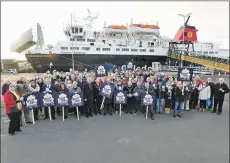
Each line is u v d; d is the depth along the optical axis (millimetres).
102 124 7977
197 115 9352
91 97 8773
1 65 45750
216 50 46250
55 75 10859
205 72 33938
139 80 9203
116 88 9125
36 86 8102
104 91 8867
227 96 13891
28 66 44156
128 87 9242
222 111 10039
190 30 40812
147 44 41156
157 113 9586
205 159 5406
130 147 6027
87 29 40094
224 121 8469
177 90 8852
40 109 9039
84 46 36344
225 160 5359
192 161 5293
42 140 6465
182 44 43562
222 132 7281
